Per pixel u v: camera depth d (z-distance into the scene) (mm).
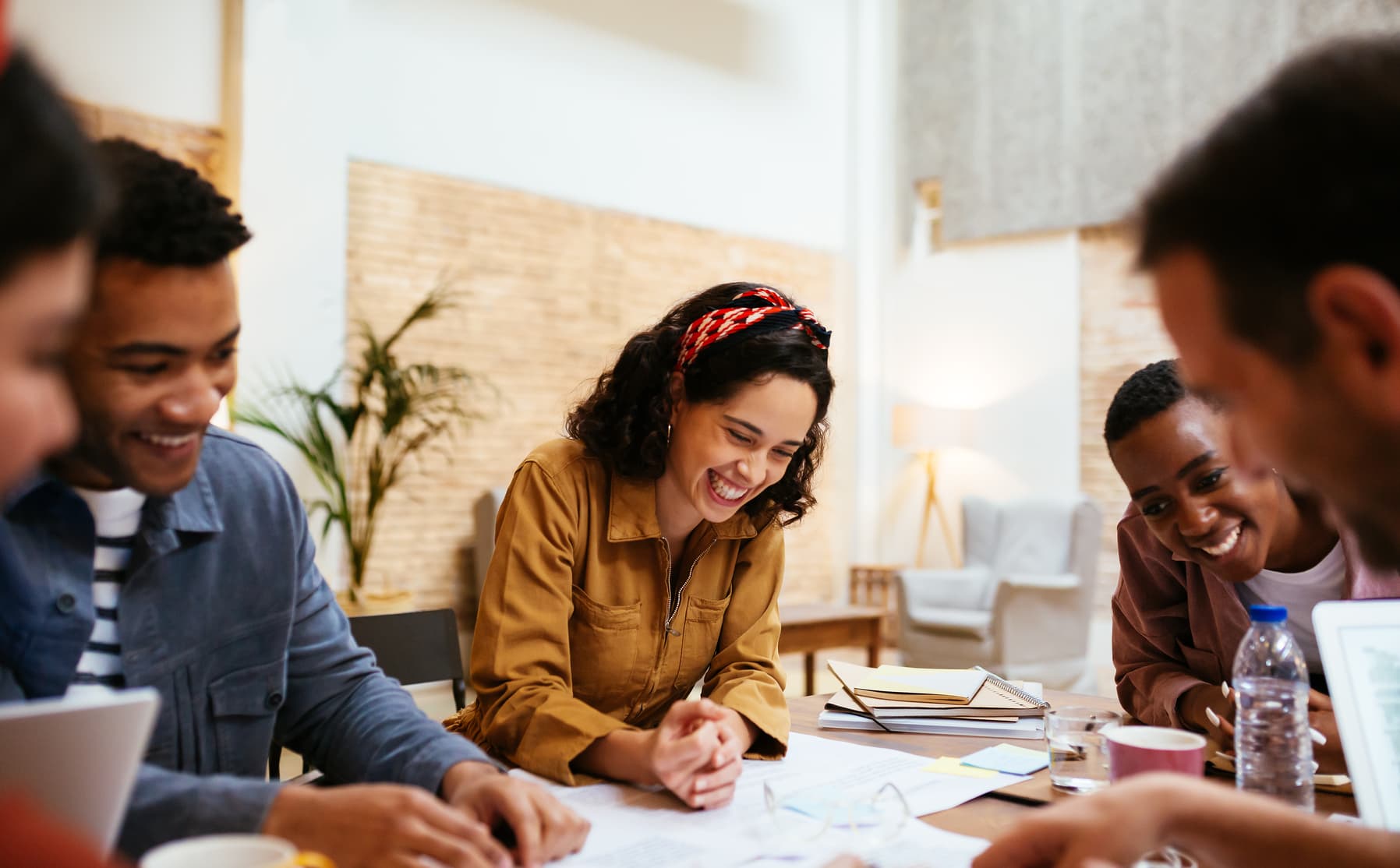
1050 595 4930
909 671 1686
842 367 7305
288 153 4664
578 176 5859
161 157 861
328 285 4797
